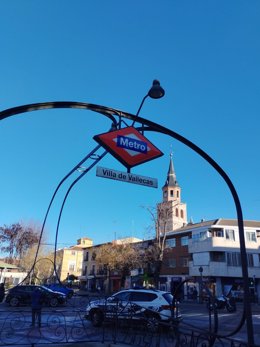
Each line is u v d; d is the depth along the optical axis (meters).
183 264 48.75
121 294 15.28
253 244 45.84
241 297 39.50
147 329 10.05
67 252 84.12
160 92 6.79
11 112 5.74
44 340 10.29
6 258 47.81
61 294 23.86
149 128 7.28
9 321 13.44
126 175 6.90
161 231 41.22
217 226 46.09
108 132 6.67
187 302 39.53
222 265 44.09
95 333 11.61
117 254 53.19
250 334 6.73
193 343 7.85
